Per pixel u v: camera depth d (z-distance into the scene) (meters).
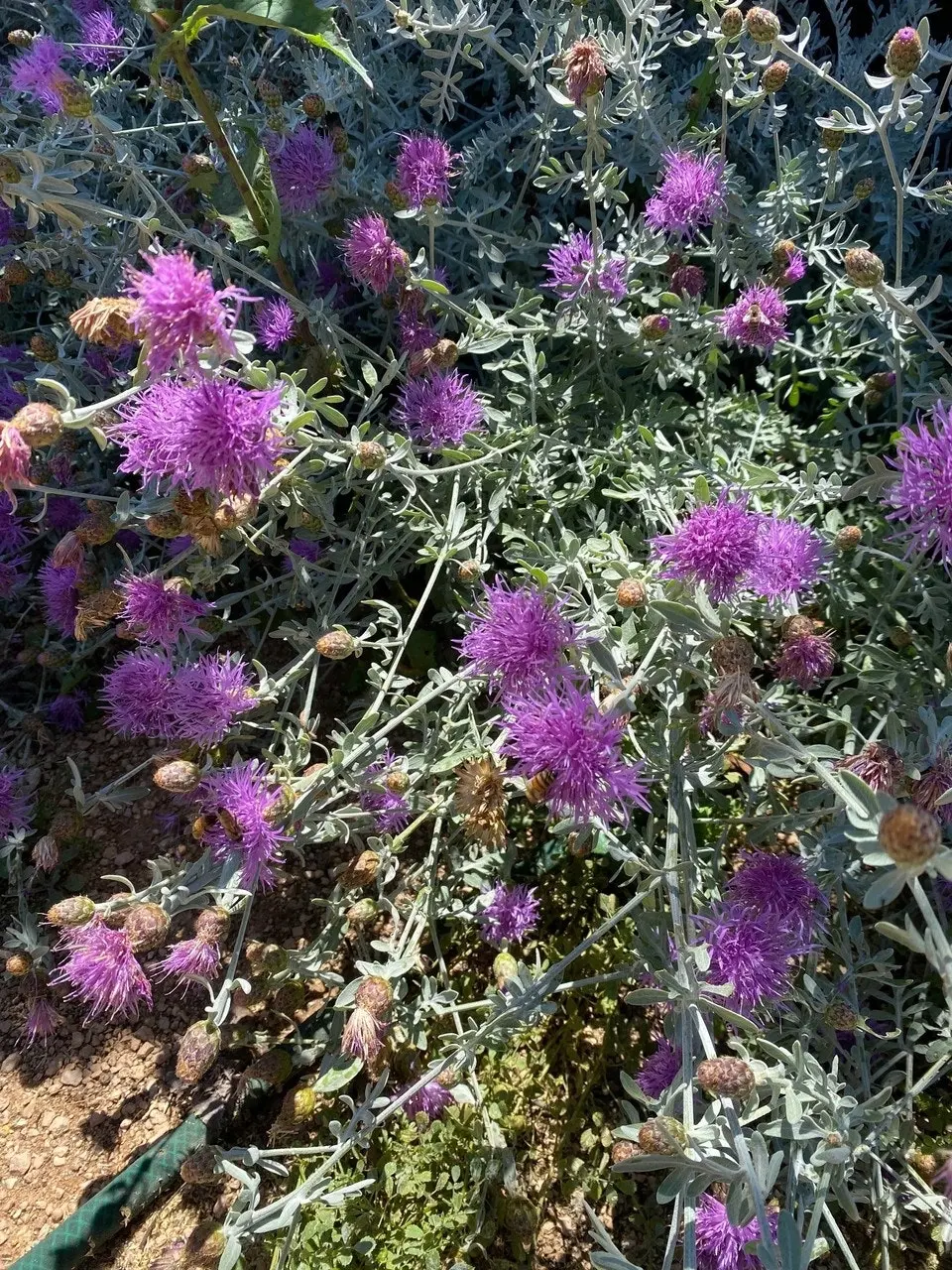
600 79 0.34
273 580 0.40
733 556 0.29
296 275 0.48
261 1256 0.32
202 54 0.48
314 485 0.37
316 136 0.43
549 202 0.49
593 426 0.46
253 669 0.47
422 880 0.37
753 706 0.29
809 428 0.48
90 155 0.38
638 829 0.40
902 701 0.35
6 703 0.45
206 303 0.26
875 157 0.48
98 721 0.47
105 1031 0.38
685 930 0.31
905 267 0.49
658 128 0.43
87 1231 0.33
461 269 0.49
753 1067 0.27
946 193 0.36
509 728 0.29
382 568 0.42
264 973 0.33
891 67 0.31
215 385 0.29
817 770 0.26
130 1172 0.34
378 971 0.31
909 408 0.45
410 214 0.39
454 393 0.40
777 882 0.31
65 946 0.35
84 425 0.28
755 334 0.40
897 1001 0.32
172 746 0.40
